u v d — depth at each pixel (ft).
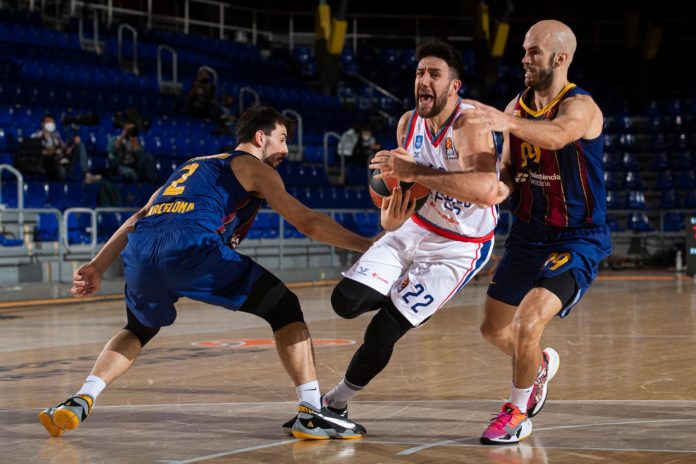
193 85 70.54
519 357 16.11
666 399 20.44
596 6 100.63
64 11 77.87
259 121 17.67
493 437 15.99
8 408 20.01
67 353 29.60
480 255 17.30
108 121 64.23
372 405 20.07
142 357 28.37
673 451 15.30
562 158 16.71
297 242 64.90
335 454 15.35
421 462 14.80
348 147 72.18
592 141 16.53
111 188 54.95
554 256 16.87
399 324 16.96
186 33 85.15
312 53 91.86
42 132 54.85
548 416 18.57
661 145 88.38
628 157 86.28
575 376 23.95
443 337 33.14
